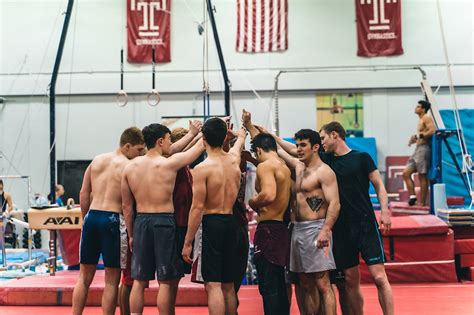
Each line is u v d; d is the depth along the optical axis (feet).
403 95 44.06
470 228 26.45
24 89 44.55
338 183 15.02
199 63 44.34
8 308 20.31
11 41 44.91
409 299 21.31
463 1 43.68
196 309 19.70
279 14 44.14
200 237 14.19
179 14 44.57
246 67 44.39
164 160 14.82
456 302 20.62
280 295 14.39
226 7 44.57
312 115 44.37
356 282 15.07
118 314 19.17
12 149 44.75
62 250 26.53
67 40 44.68
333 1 44.24
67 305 20.59
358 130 44.16
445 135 28.25
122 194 15.07
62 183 44.34
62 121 44.75
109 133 44.73
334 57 44.14
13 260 33.30
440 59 43.70
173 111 44.70
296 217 14.87
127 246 15.70
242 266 14.65
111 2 44.70
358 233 14.85
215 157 14.40
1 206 29.60
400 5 43.80
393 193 43.09
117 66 44.55
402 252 25.20
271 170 14.42
